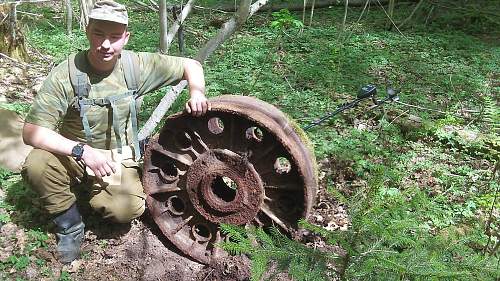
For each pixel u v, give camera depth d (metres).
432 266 2.40
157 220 3.94
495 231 3.61
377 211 2.54
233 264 3.75
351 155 5.14
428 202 2.80
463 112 6.67
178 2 10.38
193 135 3.76
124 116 3.68
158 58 3.71
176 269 3.79
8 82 6.46
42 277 3.60
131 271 3.76
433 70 8.31
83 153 3.39
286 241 2.73
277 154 3.61
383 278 2.38
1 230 3.94
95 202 3.76
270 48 8.89
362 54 8.80
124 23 3.33
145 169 3.88
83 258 3.82
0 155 4.62
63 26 9.72
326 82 7.30
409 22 11.69
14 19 7.09
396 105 6.52
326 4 12.91
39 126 3.40
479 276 2.42
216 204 3.71
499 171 4.94
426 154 5.50
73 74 3.45
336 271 2.55
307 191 3.52
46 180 3.56
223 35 4.51
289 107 6.32
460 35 10.86
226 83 6.88
